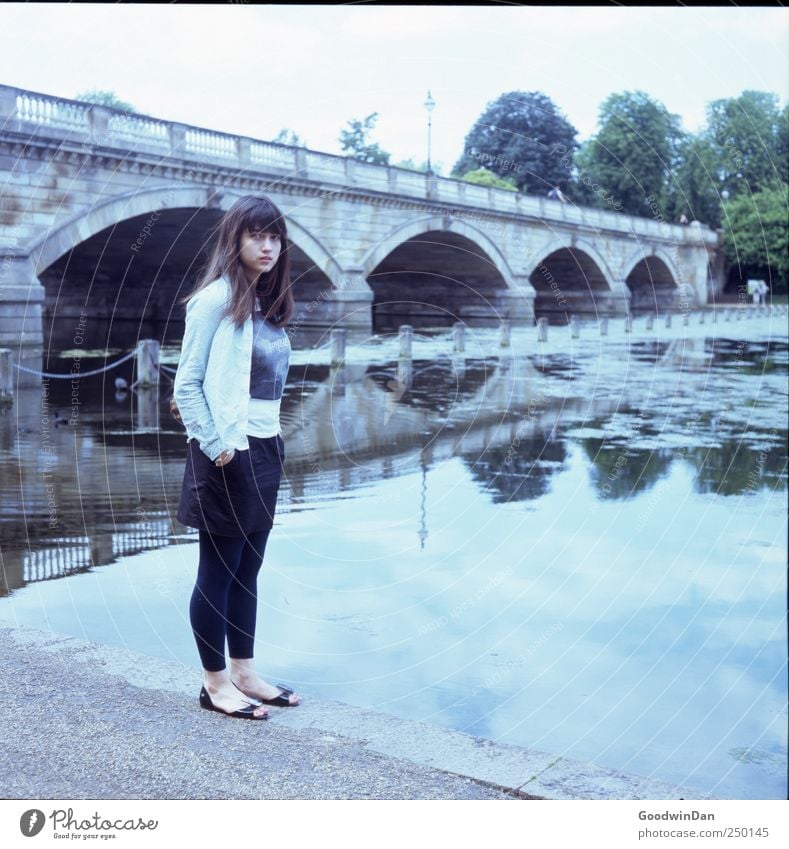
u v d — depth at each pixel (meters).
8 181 17.97
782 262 44.06
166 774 2.85
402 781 2.87
